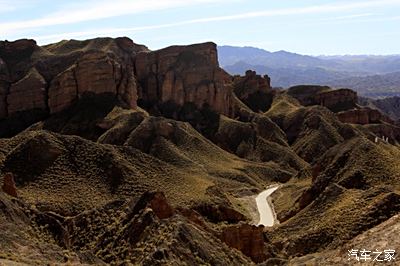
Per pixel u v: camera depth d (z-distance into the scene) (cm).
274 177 13362
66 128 14425
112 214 5928
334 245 5988
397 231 3722
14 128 15350
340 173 9019
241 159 14450
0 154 8744
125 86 15700
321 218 7044
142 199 5912
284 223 7575
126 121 14100
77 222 5884
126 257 4888
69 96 15400
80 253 4306
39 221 5175
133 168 9031
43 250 4056
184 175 9738
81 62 15500
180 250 4588
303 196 8856
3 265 3092
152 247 4750
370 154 9169
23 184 8156
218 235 5891
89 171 8719
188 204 8181
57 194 7950
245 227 5928
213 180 11325
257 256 5838
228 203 8881
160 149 12875
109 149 9306
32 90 15925
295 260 4766
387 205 6300
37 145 8800
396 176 8419
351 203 6894
